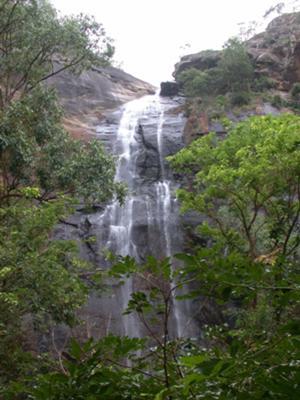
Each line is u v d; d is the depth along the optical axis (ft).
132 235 68.13
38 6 52.42
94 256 63.72
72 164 43.83
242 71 92.43
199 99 92.68
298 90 92.43
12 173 43.65
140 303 8.29
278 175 36.47
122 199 46.96
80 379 6.01
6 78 59.16
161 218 69.87
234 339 6.53
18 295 28.17
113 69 116.67
